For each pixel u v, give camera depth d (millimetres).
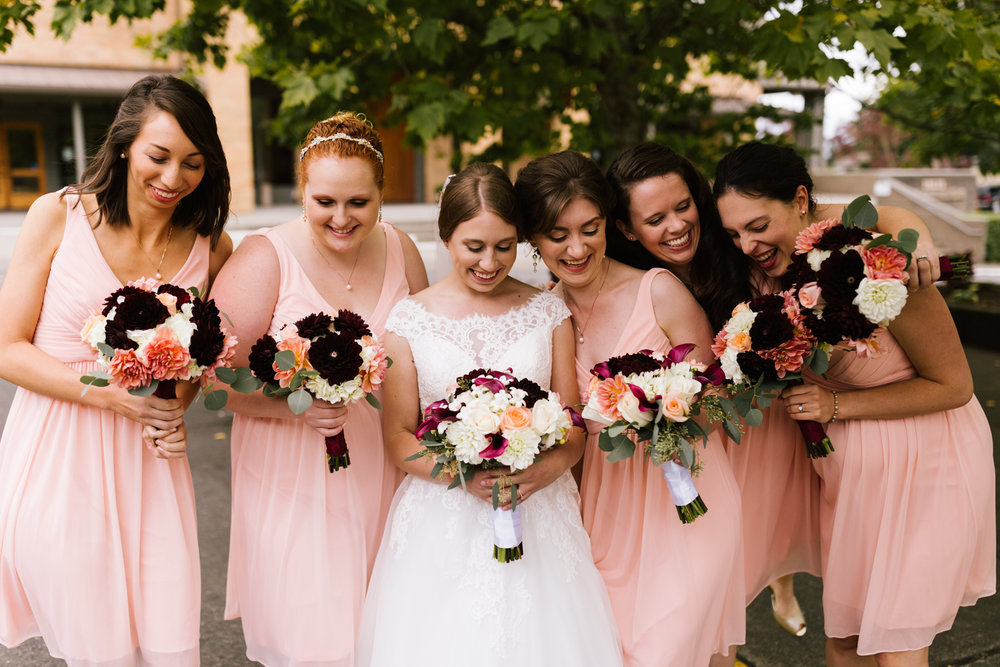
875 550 2340
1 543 2207
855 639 2531
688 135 6672
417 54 5152
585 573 2203
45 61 17656
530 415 1914
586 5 4312
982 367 7699
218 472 5043
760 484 2625
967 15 3816
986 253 17594
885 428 2320
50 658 3057
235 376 1972
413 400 2262
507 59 5102
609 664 2129
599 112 5805
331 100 5254
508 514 2025
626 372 2006
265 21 5195
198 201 2297
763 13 4223
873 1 3840
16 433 2244
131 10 4051
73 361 2191
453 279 2305
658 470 2305
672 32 5582
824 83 3730
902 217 2270
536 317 2273
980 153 6793
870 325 1984
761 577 2678
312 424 2078
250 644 2379
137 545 2205
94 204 2211
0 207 20281
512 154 6059
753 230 2275
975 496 2350
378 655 2117
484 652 2010
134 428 2213
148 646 2207
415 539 2168
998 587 3686
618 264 2422
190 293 2051
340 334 1978
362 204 2158
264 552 2289
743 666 3070
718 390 2164
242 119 17875
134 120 2053
